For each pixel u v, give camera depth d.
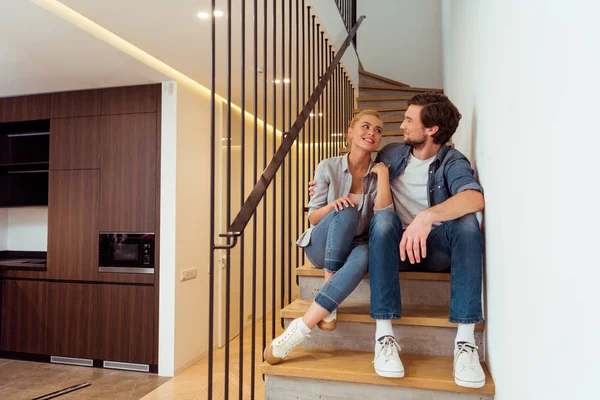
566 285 0.73
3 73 3.33
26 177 4.41
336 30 3.39
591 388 0.64
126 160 3.63
